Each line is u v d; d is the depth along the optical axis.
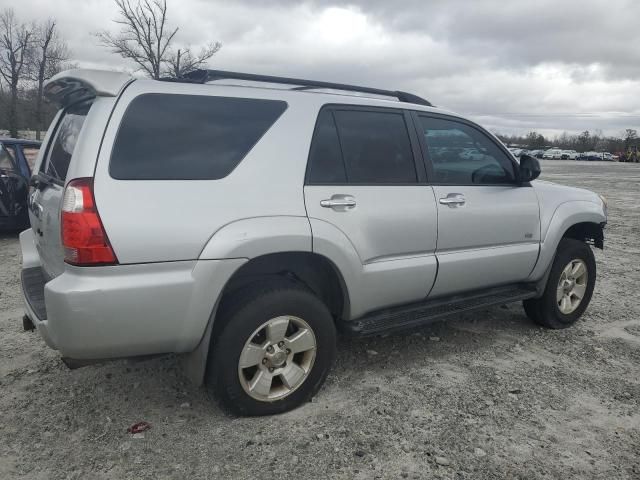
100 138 2.64
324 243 3.15
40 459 2.72
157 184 2.71
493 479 2.65
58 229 2.74
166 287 2.69
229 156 2.95
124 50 28.69
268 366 3.09
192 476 2.62
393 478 2.64
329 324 3.23
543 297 4.64
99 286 2.56
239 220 2.88
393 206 3.50
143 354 2.78
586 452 2.89
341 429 3.04
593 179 28.70
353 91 3.74
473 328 4.76
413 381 3.66
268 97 3.17
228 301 3.01
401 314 3.68
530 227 4.34
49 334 2.68
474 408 3.31
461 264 3.87
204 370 2.94
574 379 3.76
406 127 3.73
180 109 2.88
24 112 45.00
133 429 2.99
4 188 7.84
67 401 3.30
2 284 5.80
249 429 3.02
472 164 4.09
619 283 6.52
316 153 3.26
